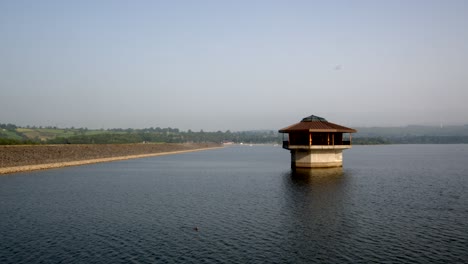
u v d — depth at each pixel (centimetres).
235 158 16450
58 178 7331
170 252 2669
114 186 6219
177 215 3844
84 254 2634
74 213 3975
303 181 6300
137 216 3812
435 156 17512
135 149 17850
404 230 3169
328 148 7212
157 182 6850
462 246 2748
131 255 2611
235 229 3253
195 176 8038
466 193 5166
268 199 4728
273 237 2998
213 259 2527
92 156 12962
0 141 12538
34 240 2966
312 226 3316
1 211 4081
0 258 2556
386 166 10550
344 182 6209
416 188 5656
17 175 7750
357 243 2831
